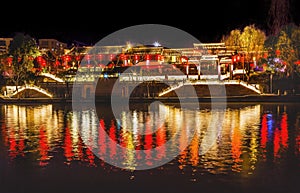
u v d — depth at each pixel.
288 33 80.12
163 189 17.58
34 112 56.50
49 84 86.25
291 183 18.11
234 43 92.75
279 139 29.80
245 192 17.02
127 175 19.81
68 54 96.62
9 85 86.19
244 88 77.62
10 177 19.64
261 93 76.94
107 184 18.41
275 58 79.62
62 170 20.88
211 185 17.97
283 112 51.41
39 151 25.95
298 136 31.19
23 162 22.75
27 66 87.00
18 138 31.69
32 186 18.23
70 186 18.19
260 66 84.00
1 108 64.19
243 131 34.44
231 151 25.27
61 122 43.47
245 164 21.64
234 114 49.59
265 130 34.91
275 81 80.62
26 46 87.75
